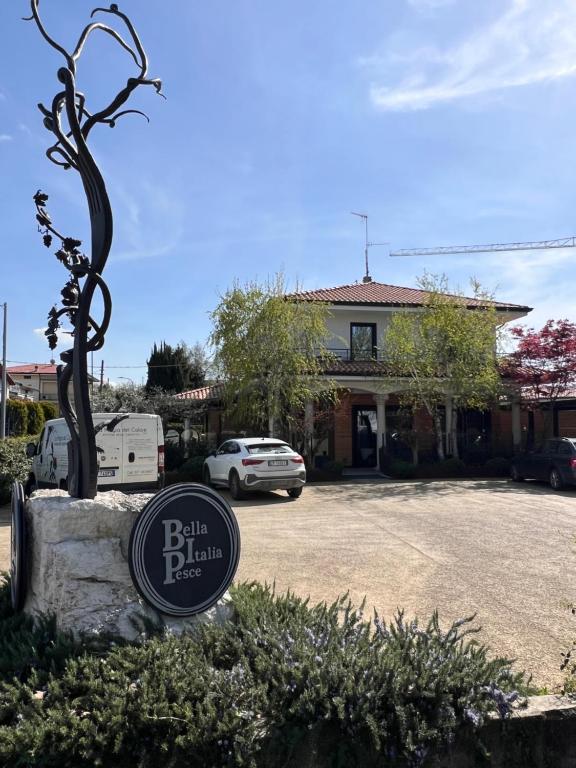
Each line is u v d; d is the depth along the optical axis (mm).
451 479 19875
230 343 19484
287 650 3400
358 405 24250
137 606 3691
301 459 14742
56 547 3688
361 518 11547
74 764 2662
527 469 17891
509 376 22078
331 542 9148
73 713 2775
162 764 2717
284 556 8180
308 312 20062
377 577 7105
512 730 3115
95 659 3148
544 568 7516
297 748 2871
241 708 2914
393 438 24047
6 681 3217
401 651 3441
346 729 2922
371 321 24406
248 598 4176
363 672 3166
